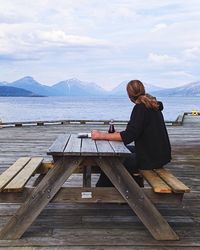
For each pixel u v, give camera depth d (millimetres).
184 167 6141
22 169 3527
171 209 3820
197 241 2953
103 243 2877
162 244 2879
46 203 2982
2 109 98312
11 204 3850
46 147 8344
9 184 2932
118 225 3277
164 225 2971
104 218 3457
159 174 3340
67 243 2867
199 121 17453
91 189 3076
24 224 2949
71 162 3000
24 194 3002
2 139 9820
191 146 8766
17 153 7422
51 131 12188
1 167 5918
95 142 3516
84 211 3645
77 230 3141
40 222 3314
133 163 3523
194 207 3902
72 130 12680
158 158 3363
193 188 4730
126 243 2883
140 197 3004
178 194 3049
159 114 3391
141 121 3264
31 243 2857
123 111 91750
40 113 73125
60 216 3486
